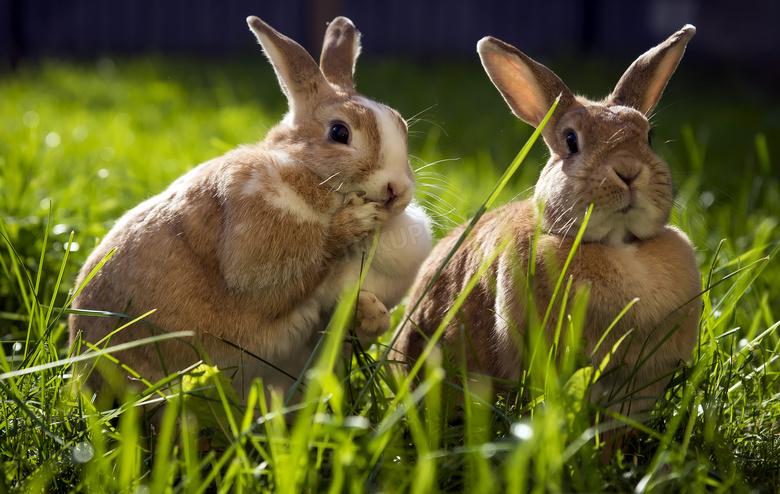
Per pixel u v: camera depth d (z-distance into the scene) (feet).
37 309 10.22
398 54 58.34
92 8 57.26
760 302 11.96
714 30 52.34
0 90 36.29
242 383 10.02
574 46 57.31
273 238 9.99
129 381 10.07
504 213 10.81
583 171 9.38
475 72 45.93
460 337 10.39
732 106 37.19
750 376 10.35
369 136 10.72
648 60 11.00
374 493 7.02
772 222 16.46
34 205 15.48
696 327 9.66
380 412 9.05
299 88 11.61
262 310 10.27
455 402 8.74
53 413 8.76
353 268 10.82
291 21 58.65
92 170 20.31
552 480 6.75
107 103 34.32
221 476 8.05
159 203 10.74
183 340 10.03
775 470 8.61
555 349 8.46
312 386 6.95
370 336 10.68
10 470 7.74
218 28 58.70
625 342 9.31
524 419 8.43
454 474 7.53
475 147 25.66
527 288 8.93
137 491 6.85
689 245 9.89
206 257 10.21
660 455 7.30
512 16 59.77
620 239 9.65
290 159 10.54
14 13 53.98
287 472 6.53
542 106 11.21
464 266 10.88
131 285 10.22
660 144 26.55
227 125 27.02
